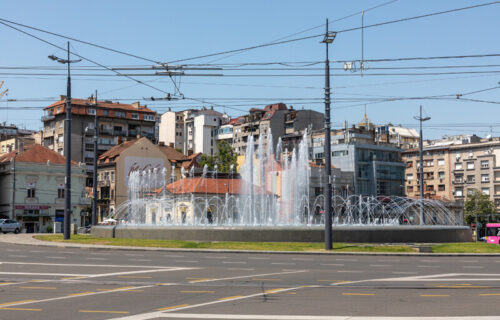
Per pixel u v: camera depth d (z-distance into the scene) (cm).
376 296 1424
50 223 7775
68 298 1390
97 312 1198
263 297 1405
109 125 11275
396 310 1220
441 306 1273
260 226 3644
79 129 10912
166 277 1836
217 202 6731
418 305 1286
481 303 1317
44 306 1275
